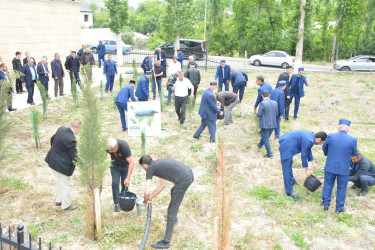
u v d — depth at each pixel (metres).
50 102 12.77
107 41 33.66
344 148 5.62
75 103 12.44
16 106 11.96
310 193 6.61
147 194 4.84
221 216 4.25
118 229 5.12
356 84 18.45
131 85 9.74
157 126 9.68
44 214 5.47
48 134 9.52
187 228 5.28
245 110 12.70
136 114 9.59
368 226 5.50
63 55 19.70
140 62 27.34
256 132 10.10
